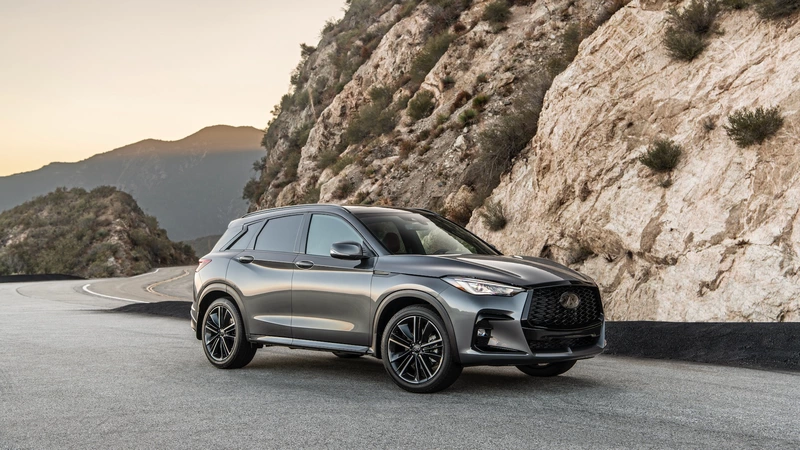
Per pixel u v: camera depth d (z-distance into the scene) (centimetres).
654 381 686
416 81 3019
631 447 434
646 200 1242
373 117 3130
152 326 1296
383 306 648
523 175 1689
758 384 665
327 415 534
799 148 1054
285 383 689
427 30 3316
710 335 874
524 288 592
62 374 741
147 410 559
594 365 805
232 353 776
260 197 5044
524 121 1830
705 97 1267
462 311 596
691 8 1366
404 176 2469
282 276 740
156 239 8075
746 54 1249
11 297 2491
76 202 8312
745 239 1044
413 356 633
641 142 1330
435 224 759
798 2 1202
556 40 2425
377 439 458
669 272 1132
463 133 2350
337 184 2781
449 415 530
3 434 484
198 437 470
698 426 491
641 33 1475
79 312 1684
